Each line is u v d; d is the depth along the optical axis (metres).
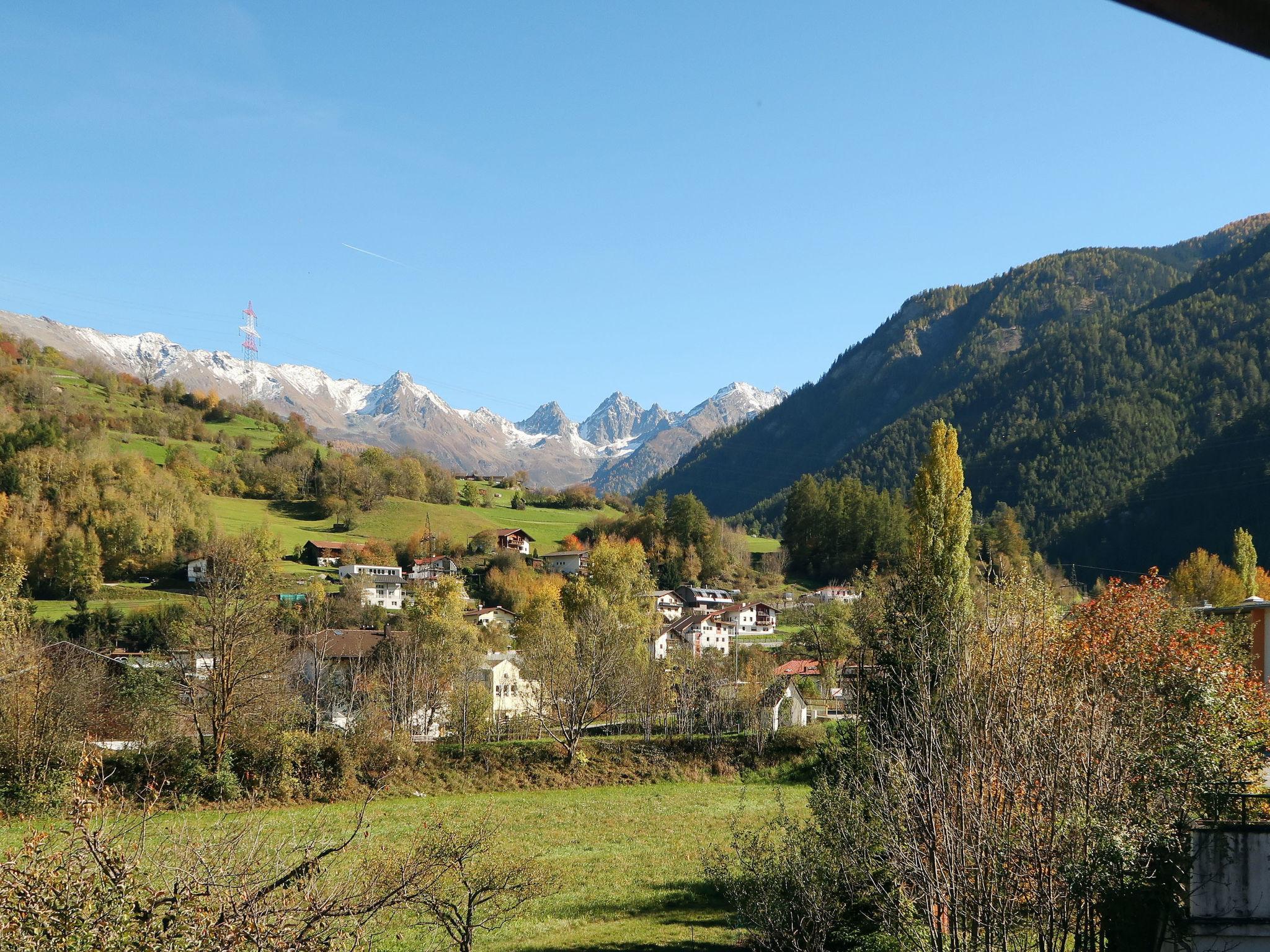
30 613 64.81
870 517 131.12
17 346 172.25
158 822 15.70
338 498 144.75
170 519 102.69
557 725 61.25
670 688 67.38
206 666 46.50
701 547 137.00
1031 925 14.70
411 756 51.41
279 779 45.16
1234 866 14.49
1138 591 22.48
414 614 77.00
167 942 8.91
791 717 64.62
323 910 10.21
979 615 22.27
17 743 38.44
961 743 14.49
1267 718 19.50
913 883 15.23
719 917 29.44
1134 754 15.58
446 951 22.67
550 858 37.25
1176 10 2.41
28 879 8.76
